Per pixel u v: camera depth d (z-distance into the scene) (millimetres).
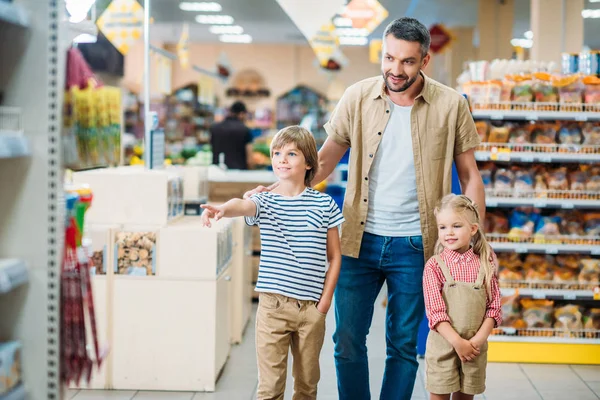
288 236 3309
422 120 3469
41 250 2322
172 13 15367
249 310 6875
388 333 3611
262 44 21031
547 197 5867
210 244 4641
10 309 2334
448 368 3363
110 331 4672
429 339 3445
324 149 3697
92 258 4637
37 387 2342
